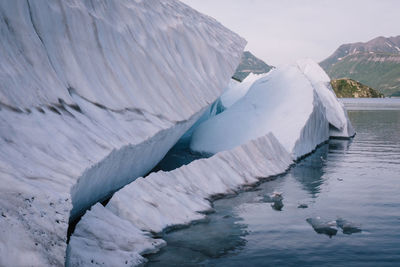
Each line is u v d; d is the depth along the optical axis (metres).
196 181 7.51
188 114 9.47
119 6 9.93
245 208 6.69
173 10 13.76
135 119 7.42
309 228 5.55
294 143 12.34
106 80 7.60
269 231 5.44
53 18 7.12
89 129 5.80
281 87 15.23
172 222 5.67
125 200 5.55
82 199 5.08
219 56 13.72
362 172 10.12
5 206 3.18
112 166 5.81
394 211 6.40
